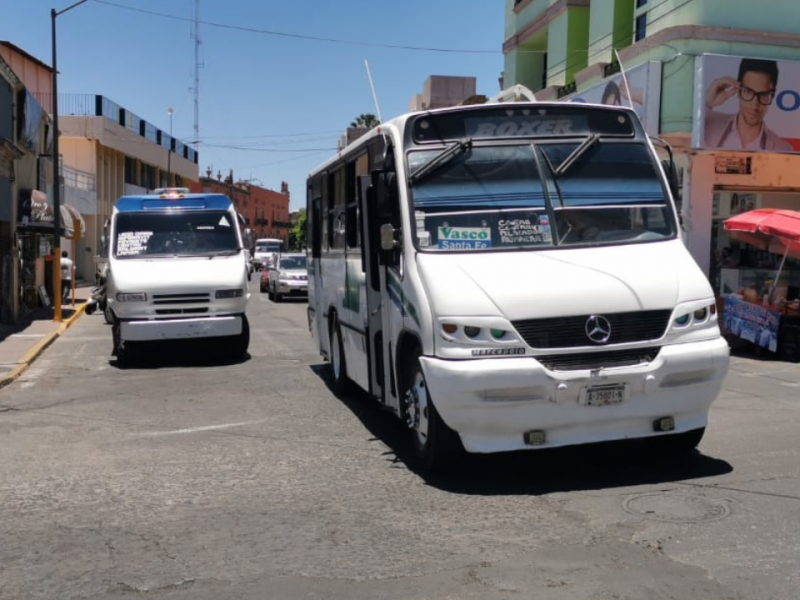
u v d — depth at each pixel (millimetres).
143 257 13500
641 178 6867
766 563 4430
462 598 4086
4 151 18297
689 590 4105
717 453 6871
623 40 19469
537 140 6816
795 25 16969
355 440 7750
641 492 5781
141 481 6445
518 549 4723
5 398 10625
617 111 7090
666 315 5949
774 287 13180
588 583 4215
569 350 5730
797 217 13000
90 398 10461
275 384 11203
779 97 16531
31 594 4270
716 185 18344
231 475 6574
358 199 7969
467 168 6633
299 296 29344
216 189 88812
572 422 5785
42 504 5867
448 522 5250
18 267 21516
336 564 4586
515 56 26141
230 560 4691
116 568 4609
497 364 5656
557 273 6004
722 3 16594
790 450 6957
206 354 14578
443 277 6031
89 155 39562
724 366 6090
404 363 6754
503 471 6434
